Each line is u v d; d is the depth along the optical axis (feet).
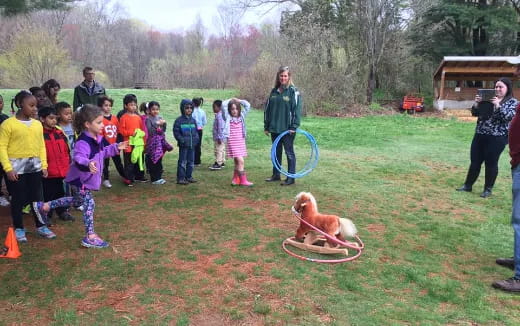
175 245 14.67
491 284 12.42
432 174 27.27
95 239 14.43
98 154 14.10
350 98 70.74
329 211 19.08
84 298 11.12
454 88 75.41
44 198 16.87
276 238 15.53
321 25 74.02
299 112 22.89
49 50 100.83
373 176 26.37
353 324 10.03
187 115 23.31
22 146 14.47
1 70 105.19
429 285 12.09
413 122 58.29
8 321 10.05
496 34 86.38
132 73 172.24
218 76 140.05
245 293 11.42
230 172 26.91
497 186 24.41
